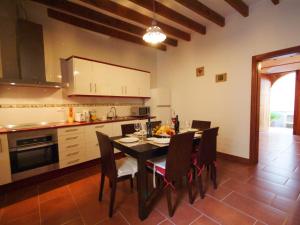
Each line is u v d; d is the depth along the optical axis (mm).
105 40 3938
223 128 3516
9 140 2291
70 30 3398
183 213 1793
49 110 3176
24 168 2410
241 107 3215
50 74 3162
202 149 2025
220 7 3053
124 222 1691
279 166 2988
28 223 1700
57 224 1682
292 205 1873
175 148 1733
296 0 2527
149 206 1919
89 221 1715
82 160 3031
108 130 3410
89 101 3703
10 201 2088
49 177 2689
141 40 4238
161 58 4891
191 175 2176
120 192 2256
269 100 7133
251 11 2998
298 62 4852
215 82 3604
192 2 2770
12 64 2670
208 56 3713
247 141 3168
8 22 2633
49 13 3082
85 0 2463
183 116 4348
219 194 2131
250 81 3068
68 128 2832
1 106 2715
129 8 2943
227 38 3361
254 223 1619
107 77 3609
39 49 2779
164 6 2912
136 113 4152
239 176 2617
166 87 4770
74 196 2182
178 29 3828
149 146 1855
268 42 2822
